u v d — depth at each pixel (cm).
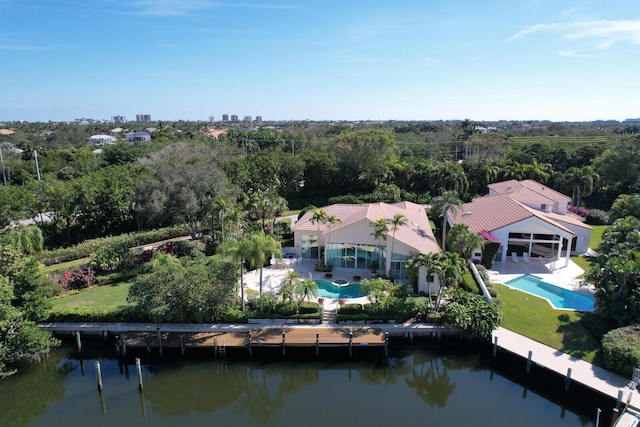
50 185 5453
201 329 3412
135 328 3416
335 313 3597
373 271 4322
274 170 7694
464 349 3344
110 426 2700
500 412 2781
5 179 8025
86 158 9131
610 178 7238
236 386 3216
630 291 3206
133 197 5256
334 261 4509
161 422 2758
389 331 3366
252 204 5497
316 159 8244
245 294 3875
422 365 3294
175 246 4878
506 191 6500
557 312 3584
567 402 2784
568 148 9606
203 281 3328
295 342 3209
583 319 3403
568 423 2664
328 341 3212
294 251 4919
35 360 3272
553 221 4972
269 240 3631
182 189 4909
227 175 6838
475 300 3369
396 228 4144
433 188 7931
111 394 2970
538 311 3600
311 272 4406
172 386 3130
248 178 7269
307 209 5897
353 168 8450
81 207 5481
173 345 3212
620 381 2705
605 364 2853
